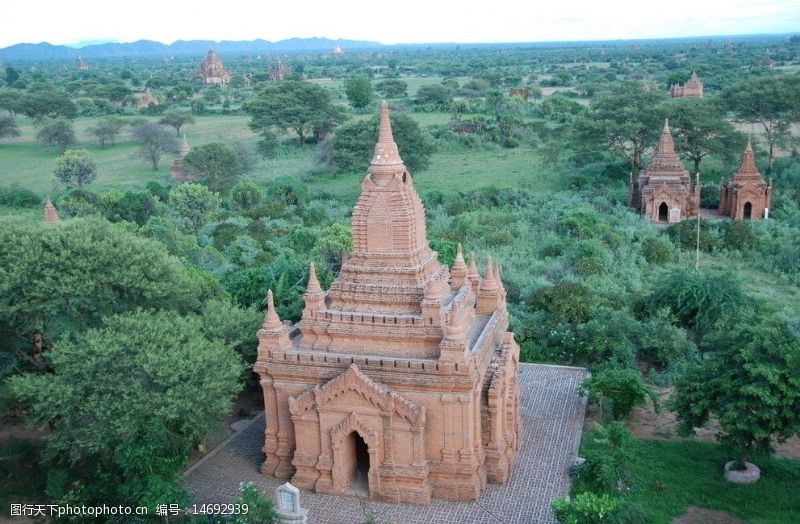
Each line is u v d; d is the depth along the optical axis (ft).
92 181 384.88
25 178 404.77
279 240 256.73
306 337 120.16
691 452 124.26
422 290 115.24
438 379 108.37
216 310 146.61
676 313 176.86
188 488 118.32
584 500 98.37
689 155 345.10
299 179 352.69
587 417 139.23
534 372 159.74
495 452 116.16
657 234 258.98
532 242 254.68
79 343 115.24
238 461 127.13
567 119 516.32
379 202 116.16
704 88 628.28
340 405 112.27
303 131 505.25
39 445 125.29
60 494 113.29
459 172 395.96
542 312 179.83
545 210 289.94
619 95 364.79
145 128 443.73
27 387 110.01
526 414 140.77
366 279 118.52
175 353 114.11
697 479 115.65
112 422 106.93
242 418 143.64
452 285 131.54
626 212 290.76
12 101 556.10
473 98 640.58
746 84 358.43
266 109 455.22
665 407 131.75
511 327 172.86
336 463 114.21
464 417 109.81
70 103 581.94
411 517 108.58
